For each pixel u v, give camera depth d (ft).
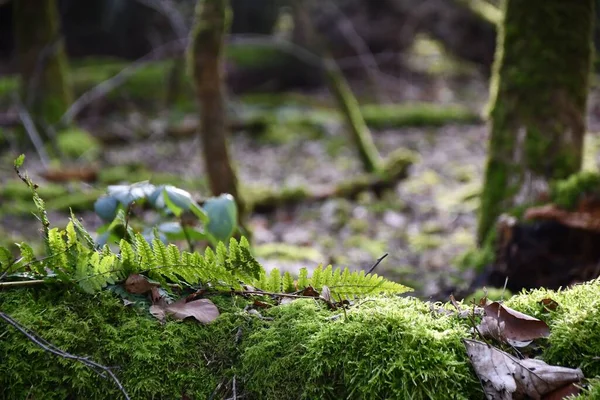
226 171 16.10
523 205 13.25
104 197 8.63
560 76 13.01
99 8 46.85
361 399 5.78
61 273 6.32
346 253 17.13
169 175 25.59
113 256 6.42
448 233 18.78
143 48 47.03
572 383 5.52
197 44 15.38
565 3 12.86
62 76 29.25
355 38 47.50
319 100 42.42
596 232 11.51
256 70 44.11
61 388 6.08
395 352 5.82
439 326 6.11
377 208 21.31
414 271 14.88
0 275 6.40
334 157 29.94
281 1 41.52
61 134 28.45
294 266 14.98
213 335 6.37
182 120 34.81
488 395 5.63
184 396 6.18
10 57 48.06
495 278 12.50
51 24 28.78
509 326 6.11
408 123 36.68
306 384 5.92
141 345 6.17
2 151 28.25
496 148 13.76
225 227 9.51
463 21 47.91
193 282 6.69
